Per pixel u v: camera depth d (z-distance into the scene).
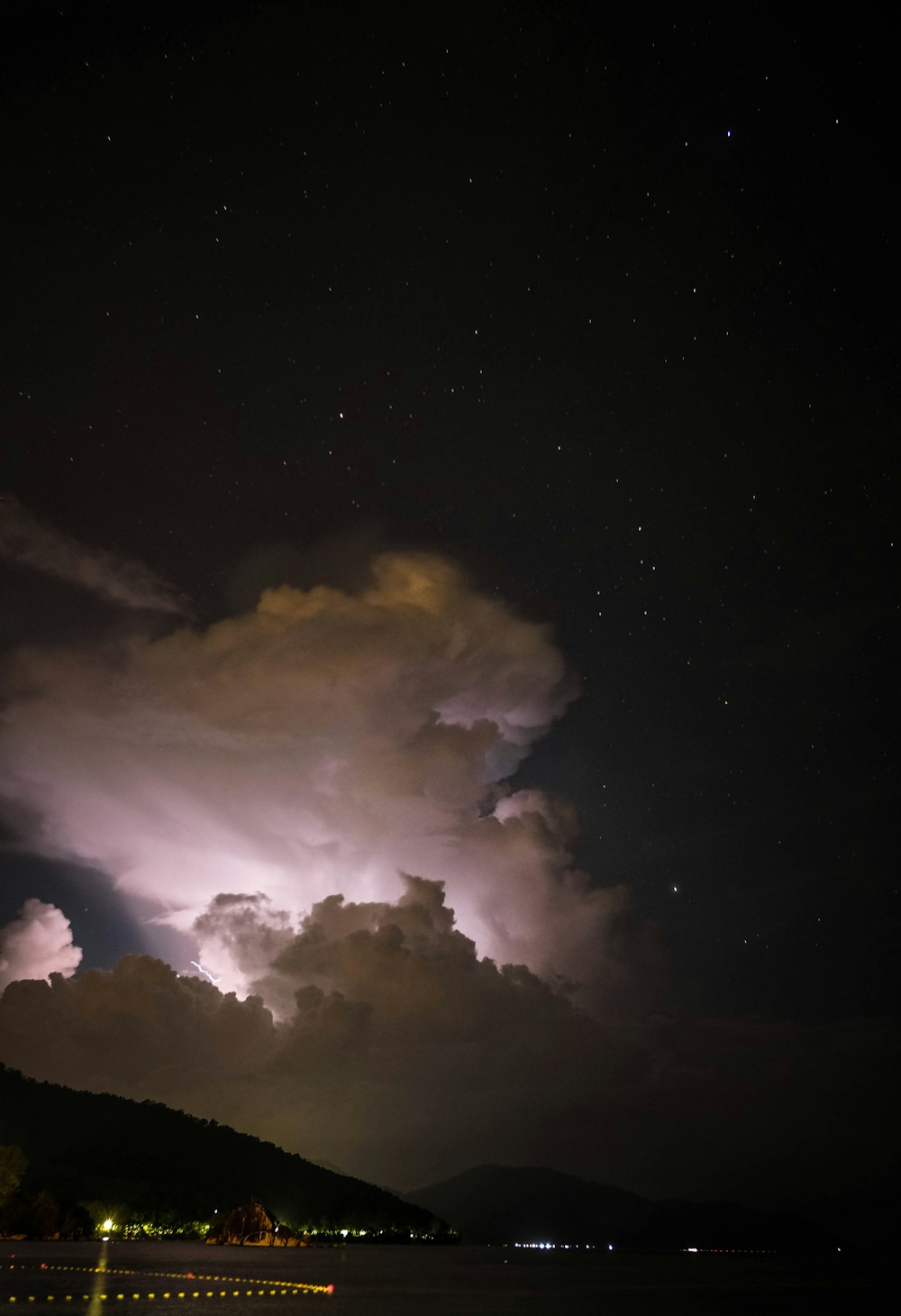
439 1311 90.75
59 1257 134.50
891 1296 140.00
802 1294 142.00
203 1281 111.19
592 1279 176.25
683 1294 135.88
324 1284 121.69
